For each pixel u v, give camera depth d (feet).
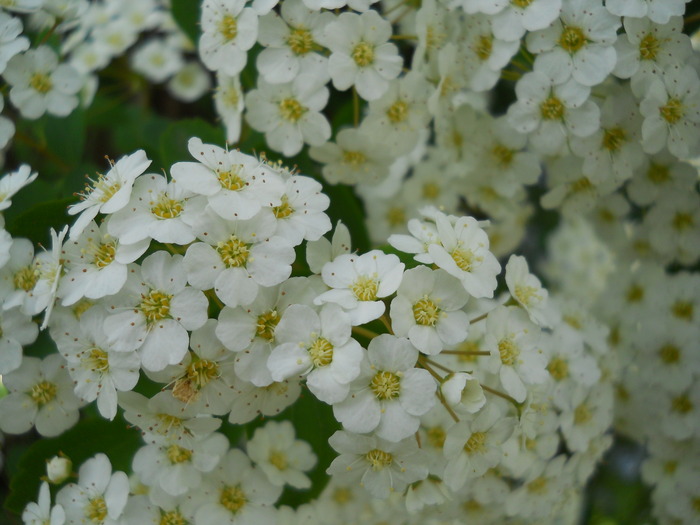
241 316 0.34
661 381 0.44
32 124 0.45
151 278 0.34
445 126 0.44
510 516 0.41
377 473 0.35
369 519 0.40
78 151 0.46
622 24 0.40
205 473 0.37
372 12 0.40
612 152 0.42
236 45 0.40
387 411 0.34
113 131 0.53
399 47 0.46
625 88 0.41
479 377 0.38
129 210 0.35
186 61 0.56
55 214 0.38
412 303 0.35
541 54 0.40
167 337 0.34
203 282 0.34
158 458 0.36
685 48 0.40
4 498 0.44
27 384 0.38
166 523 0.37
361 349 0.33
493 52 0.41
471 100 0.48
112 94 0.55
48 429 0.38
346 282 0.35
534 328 0.37
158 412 0.35
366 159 0.43
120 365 0.34
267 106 0.41
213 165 0.35
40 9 0.42
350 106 0.46
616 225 0.46
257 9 0.40
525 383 0.37
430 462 0.36
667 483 0.45
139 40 0.55
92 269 0.35
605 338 0.43
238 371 0.34
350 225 0.43
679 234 0.45
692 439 0.45
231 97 0.43
